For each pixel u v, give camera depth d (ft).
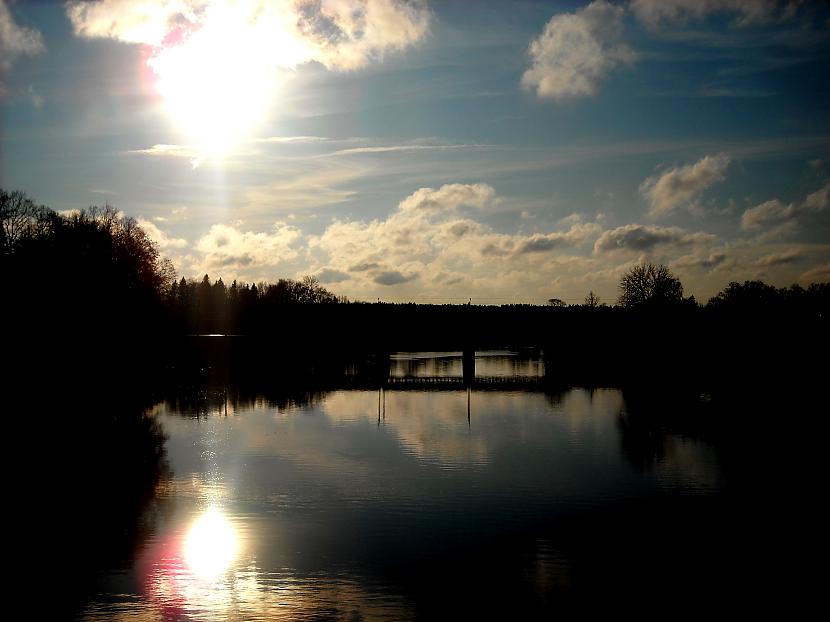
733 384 342.23
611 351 599.98
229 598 94.32
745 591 97.96
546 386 351.05
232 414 248.32
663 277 593.83
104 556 108.68
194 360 513.86
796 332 415.85
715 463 170.81
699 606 93.25
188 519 126.52
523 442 198.49
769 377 361.92
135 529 121.08
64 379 310.04
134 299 372.99
